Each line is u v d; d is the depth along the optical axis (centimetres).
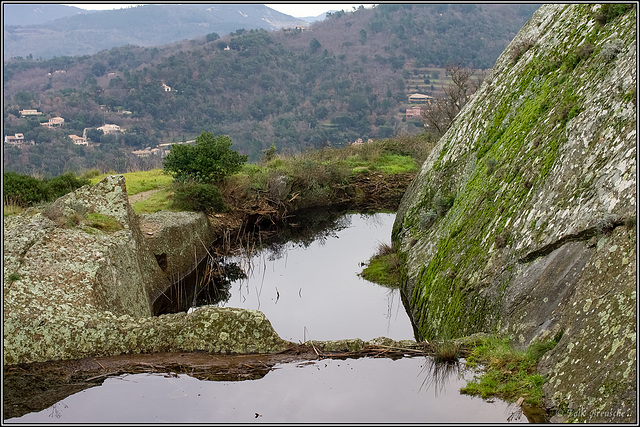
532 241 848
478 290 928
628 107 790
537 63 1227
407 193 1739
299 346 861
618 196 714
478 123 1380
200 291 1470
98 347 841
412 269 1324
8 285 907
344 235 1992
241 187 2177
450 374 750
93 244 1102
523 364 704
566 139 909
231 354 845
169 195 1955
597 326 630
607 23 1030
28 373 798
